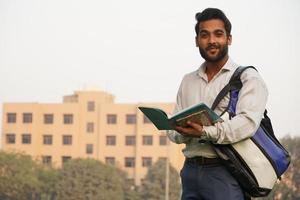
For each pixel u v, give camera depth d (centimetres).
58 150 10288
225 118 374
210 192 386
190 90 403
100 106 10256
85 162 7125
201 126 369
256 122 373
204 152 385
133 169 9981
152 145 9844
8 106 10362
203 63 404
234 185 380
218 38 390
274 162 375
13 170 7419
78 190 7056
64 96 10731
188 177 396
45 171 7438
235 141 370
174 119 365
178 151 9669
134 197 7244
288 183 6034
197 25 397
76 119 10306
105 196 7012
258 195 376
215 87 390
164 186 7162
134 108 10094
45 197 7300
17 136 10331
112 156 10112
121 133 10119
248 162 373
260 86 383
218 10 393
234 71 389
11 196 7369
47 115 10375
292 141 6275
